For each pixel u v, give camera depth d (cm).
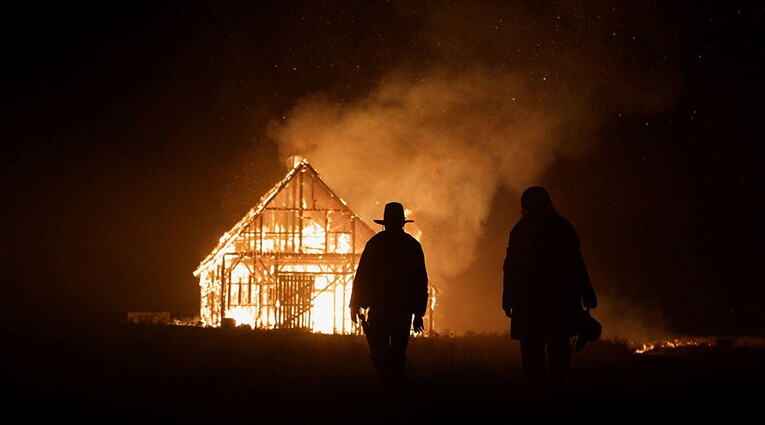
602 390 937
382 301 839
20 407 783
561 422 745
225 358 1188
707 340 2661
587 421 741
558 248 851
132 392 895
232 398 879
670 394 905
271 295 2861
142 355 1211
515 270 854
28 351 1173
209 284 2952
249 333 1831
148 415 773
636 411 787
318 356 1295
